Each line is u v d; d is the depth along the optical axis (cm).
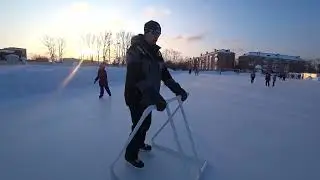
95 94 1117
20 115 627
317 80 4684
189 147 410
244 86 2159
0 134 462
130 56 292
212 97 1188
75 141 429
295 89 2075
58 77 1332
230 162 357
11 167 325
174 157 363
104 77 1009
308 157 385
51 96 976
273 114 756
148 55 289
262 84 2606
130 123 564
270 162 362
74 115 641
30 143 416
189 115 689
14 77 1074
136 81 293
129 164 335
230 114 726
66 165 332
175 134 324
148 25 290
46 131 488
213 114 717
